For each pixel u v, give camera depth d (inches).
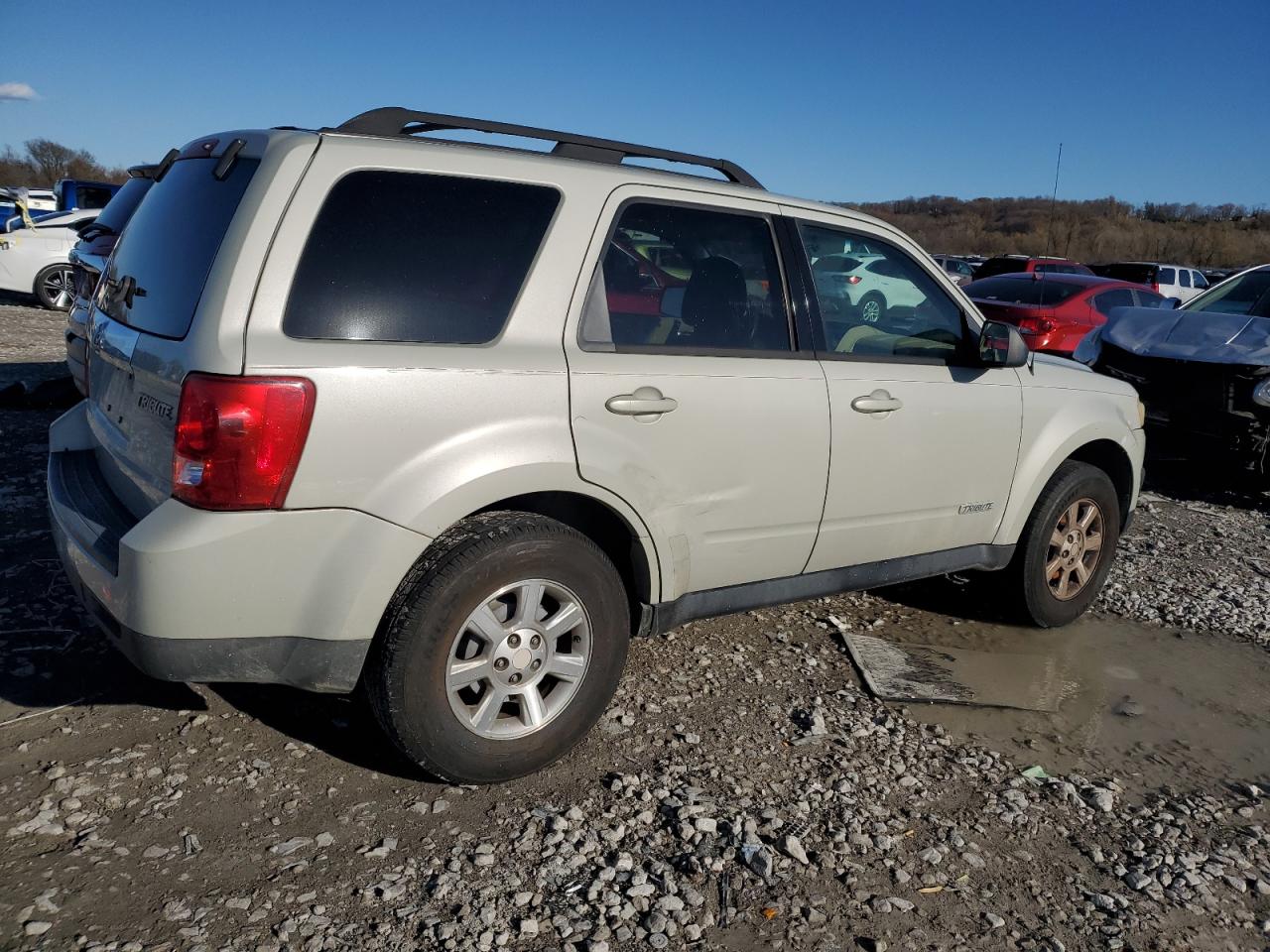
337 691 110.6
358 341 106.9
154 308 115.4
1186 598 211.9
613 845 111.4
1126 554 240.2
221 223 108.6
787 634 176.4
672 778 125.9
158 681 138.0
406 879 102.8
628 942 97.0
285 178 105.8
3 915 92.9
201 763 120.3
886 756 136.6
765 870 108.4
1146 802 132.0
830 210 152.7
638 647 164.2
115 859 102.1
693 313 134.6
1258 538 263.3
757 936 99.7
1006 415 168.9
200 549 99.9
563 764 127.3
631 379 124.3
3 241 555.5
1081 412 182.5
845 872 110.5
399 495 107.3
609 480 122.5
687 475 130.7
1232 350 294.0
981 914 106.2
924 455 157.6
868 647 172.2
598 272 124.7
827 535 149.9
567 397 118.5
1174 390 302.5
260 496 101.0
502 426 113.4
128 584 101.3
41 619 153.1
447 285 113.5
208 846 105.5
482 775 117.9
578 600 121.8
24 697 131.3
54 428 146.3
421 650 109.9
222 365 99.7
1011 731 148.6
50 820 107.1
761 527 141.3
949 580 211.9
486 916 98.1
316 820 111.4
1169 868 116.7
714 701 148.0
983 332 161.9
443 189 115.1
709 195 137.6
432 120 122.3
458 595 111.0
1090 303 430.0
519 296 118.0
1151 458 327.0
